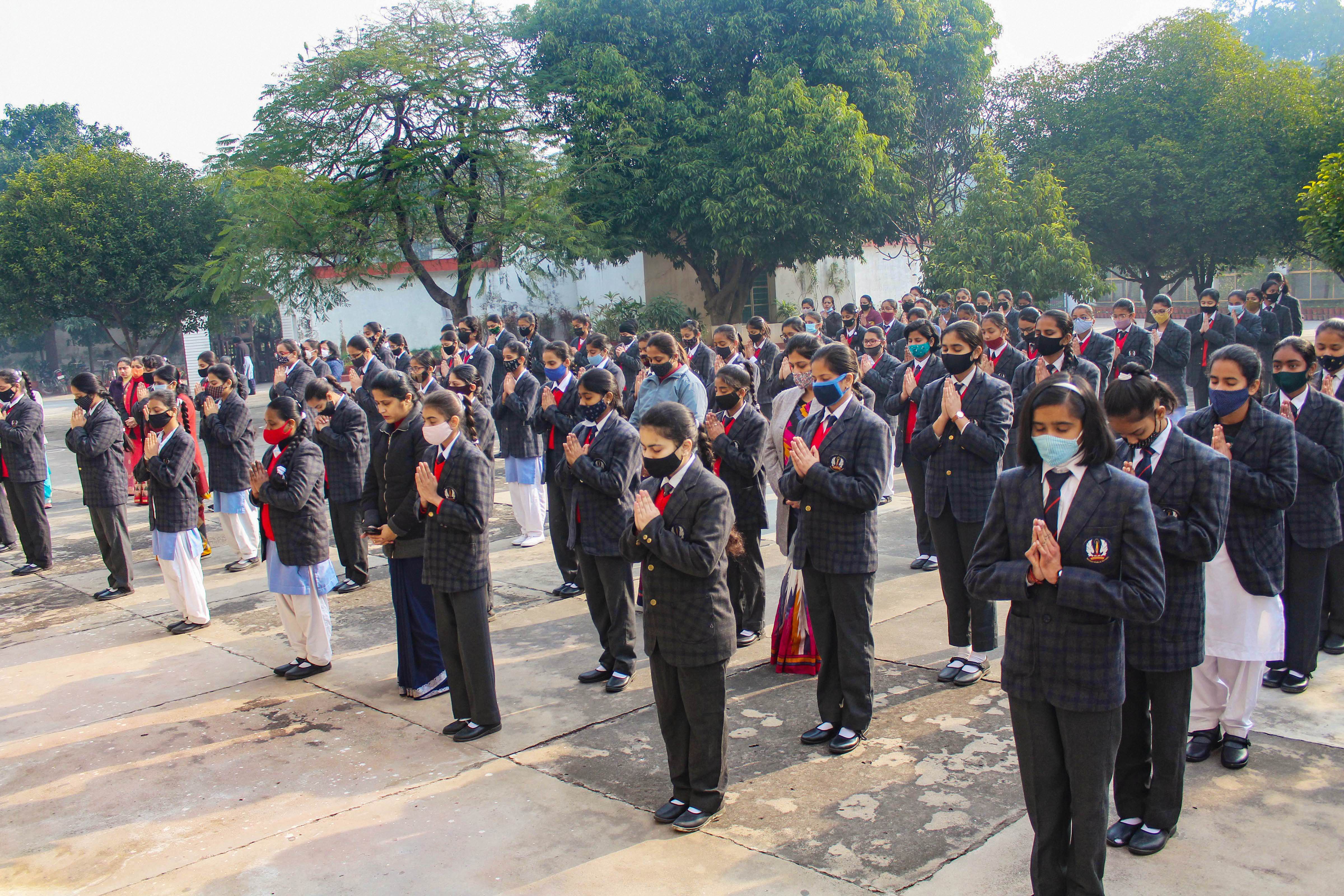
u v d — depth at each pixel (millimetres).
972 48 22266
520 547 8602
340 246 19703
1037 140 24984
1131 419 3436
